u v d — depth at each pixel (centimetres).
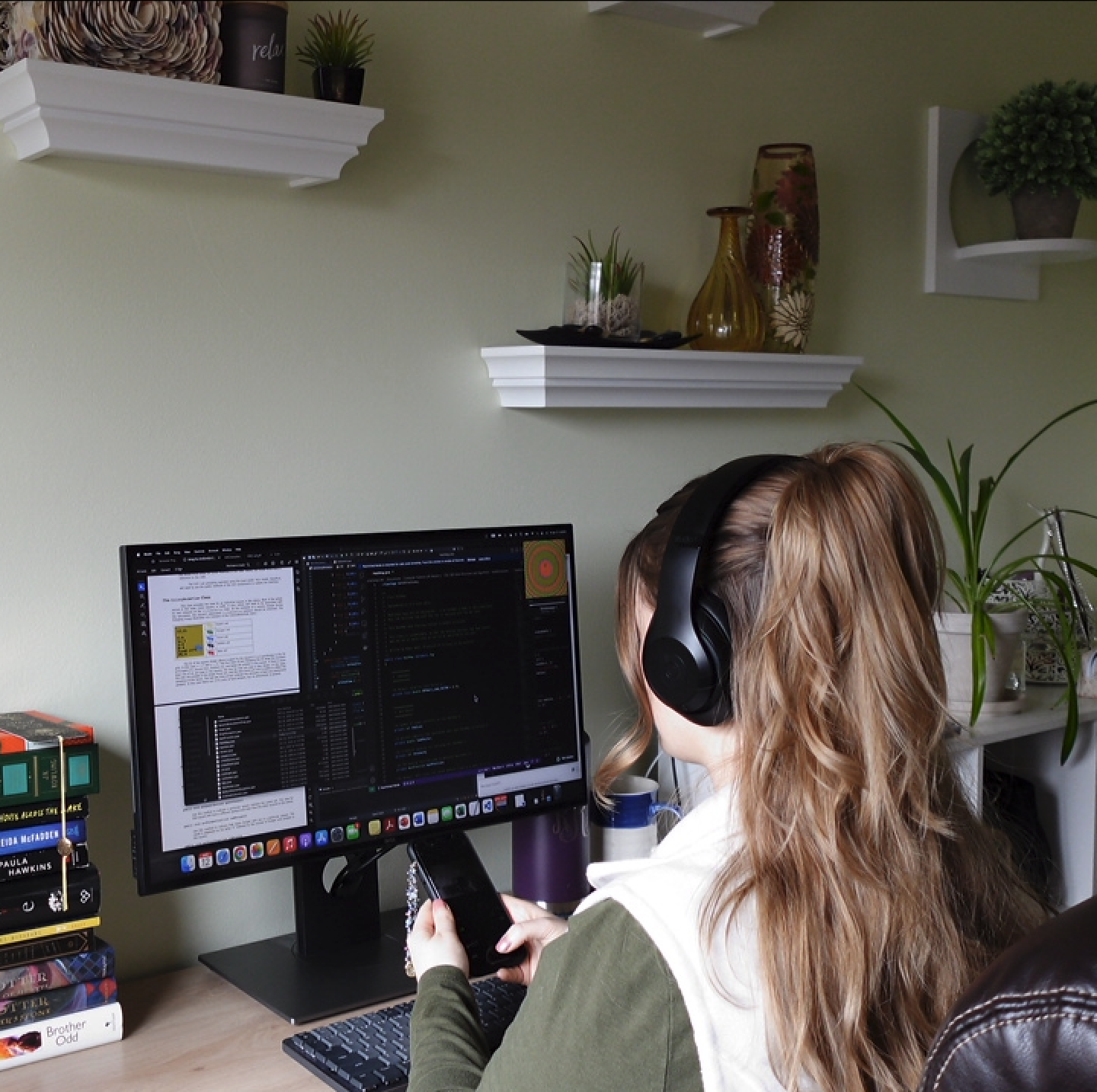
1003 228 252
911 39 233
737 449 213
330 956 156
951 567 246
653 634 96
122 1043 134
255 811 143
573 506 194
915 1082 85
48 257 146
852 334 228
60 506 149
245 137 149
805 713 87
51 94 135
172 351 156
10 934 129
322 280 167
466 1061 102
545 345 175
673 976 84
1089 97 230
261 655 144
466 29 178
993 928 94
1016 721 198
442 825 157
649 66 198
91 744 134
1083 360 269
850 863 85
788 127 216
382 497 174
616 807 173
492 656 162
